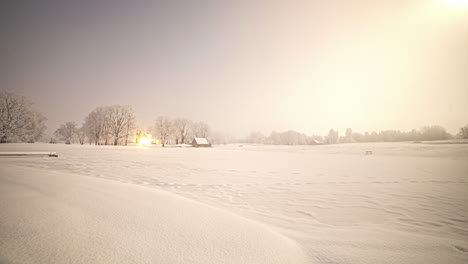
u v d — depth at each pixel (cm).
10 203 319
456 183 873
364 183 862
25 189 422
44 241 208
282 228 357
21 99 3784
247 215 439
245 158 2292
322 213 464
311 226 373
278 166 1504
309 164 1692
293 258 224
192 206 388
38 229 234
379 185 819
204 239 246
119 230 250
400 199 601
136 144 6134
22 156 1622
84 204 341
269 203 547
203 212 353
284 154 3338
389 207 518
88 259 184
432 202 570
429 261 234
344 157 2714
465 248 274
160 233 251
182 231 263
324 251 253
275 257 220
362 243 283
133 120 5503
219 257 209
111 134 5234
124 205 354
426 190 732
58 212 293
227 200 571
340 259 232
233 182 848
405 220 424
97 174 915
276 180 912
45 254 186
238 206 512
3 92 3603
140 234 244
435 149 3762
